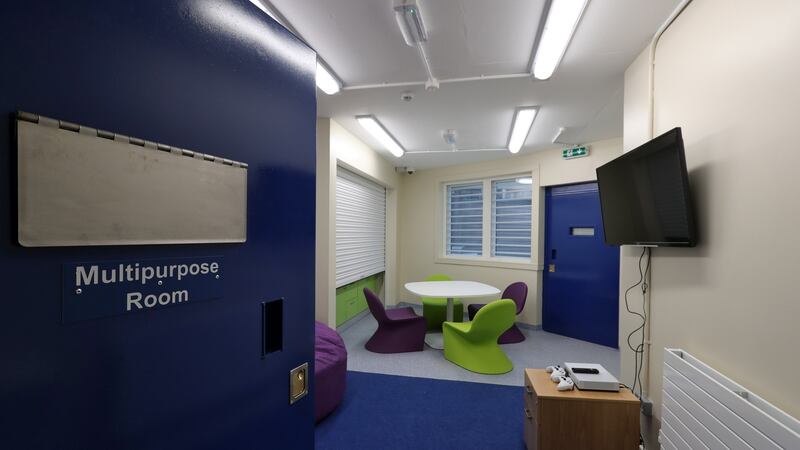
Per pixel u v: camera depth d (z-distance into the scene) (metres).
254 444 0.78
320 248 3.46
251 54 0.77
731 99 1.28
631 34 1.84
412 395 2.64
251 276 0.77
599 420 1.71
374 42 1.96
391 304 5.70
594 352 3.69
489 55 2.08
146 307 0.58
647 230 1.71
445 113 3.06
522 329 4.57
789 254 1.02
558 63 2.15
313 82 0.96
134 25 0.56
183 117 0.62
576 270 4.21
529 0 1.58
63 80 0.48
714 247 1.37
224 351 0.71
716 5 1.38
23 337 0.45
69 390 0.49
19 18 0.45
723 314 1.31
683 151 1.40
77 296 0.50
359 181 4.66
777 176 1.07
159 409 0.60
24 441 0.46
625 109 2.23
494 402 2.54
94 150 0.50
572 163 4.16
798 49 1.01
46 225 0.46
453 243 5.66
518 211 4.91
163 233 0.59
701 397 1.25
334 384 2.36
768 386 1.09
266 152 0.80
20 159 0.44
